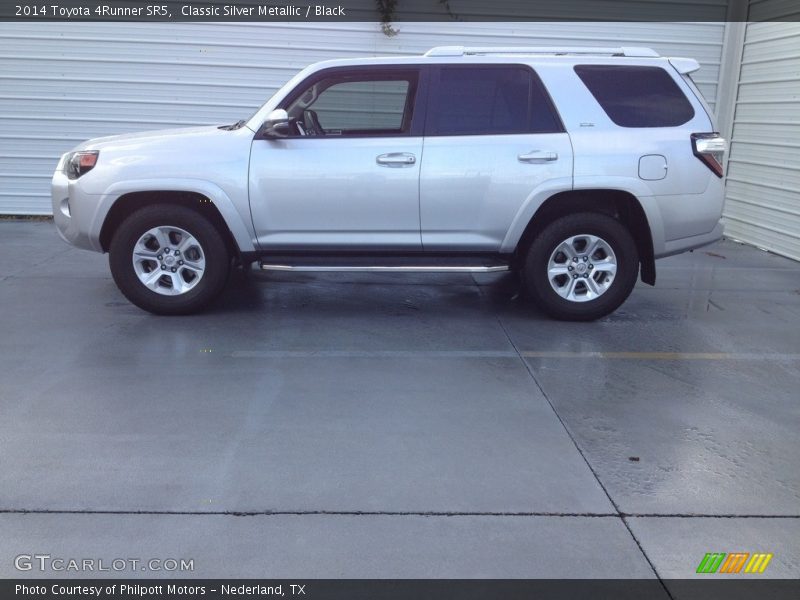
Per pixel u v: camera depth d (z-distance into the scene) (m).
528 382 5.10
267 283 7.55
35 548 3.23
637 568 3.16
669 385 5.09
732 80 10.38
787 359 5.62
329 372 5.21
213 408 4.59
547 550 3.27
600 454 4.11
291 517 3.47
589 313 6.34
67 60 10.05
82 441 4.14
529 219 6.09
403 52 10.15
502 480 3.82
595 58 6.18
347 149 6.00
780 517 3.54
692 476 3.90
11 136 10.30
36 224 10.23
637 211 6.16
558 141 6.03
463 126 6.09
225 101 10.27
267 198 6.02
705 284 7.94
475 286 7.59
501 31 10.16
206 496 3.62
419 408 4.65
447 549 3.26
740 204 10.34
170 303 6.25
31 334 5.84
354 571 3.12
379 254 6.25
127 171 5.98
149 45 10.03
